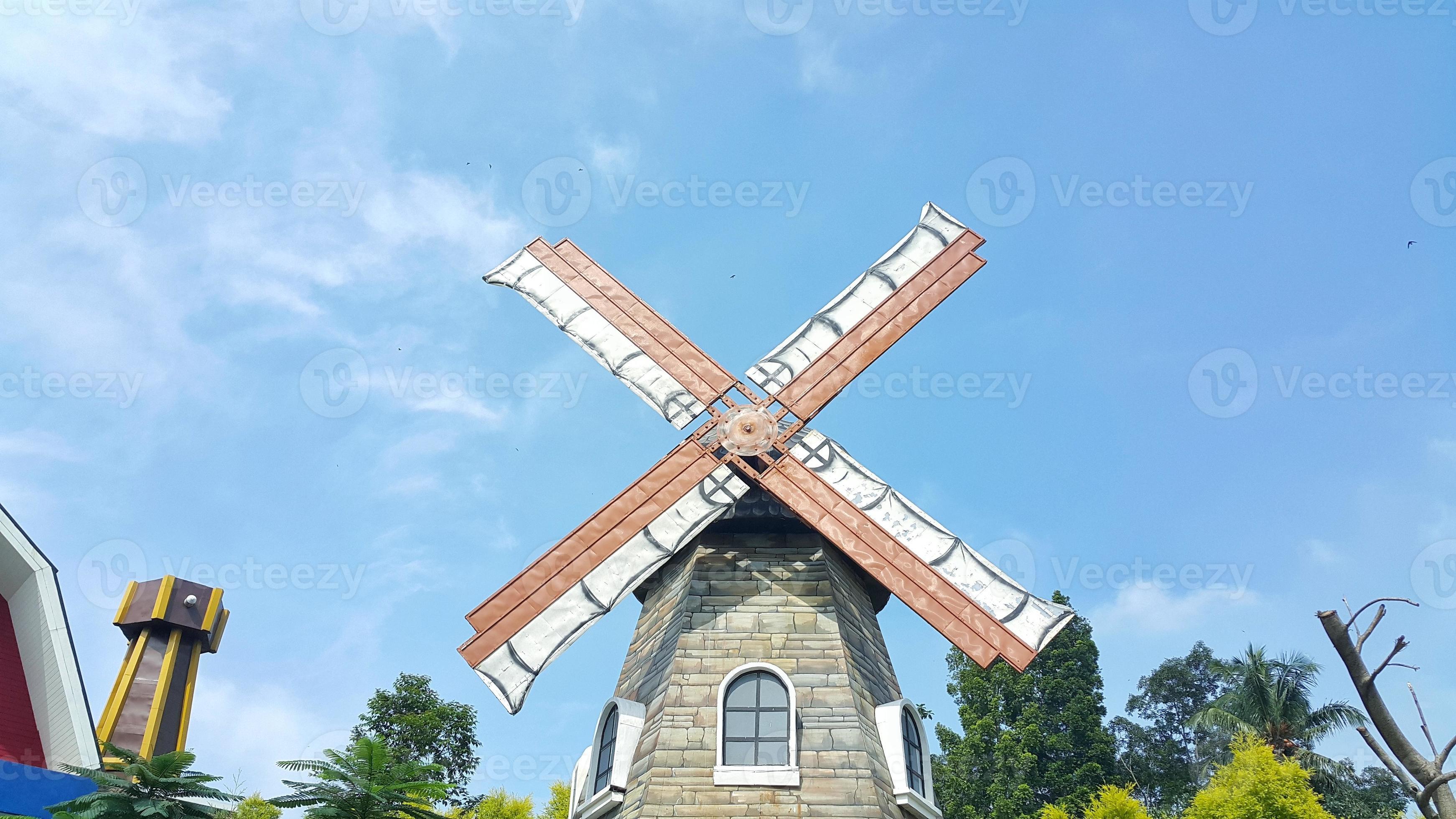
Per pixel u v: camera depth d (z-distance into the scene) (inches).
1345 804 1464.1
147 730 1098.7
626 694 744.3
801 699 669.3
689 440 763.4
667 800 622.8
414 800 705.0
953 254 834.2
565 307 827.4
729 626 711.1
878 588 815.1
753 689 676.7
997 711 1945.1
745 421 755.4
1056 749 1829.5
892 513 730.8
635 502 735.1
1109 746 1844.2
